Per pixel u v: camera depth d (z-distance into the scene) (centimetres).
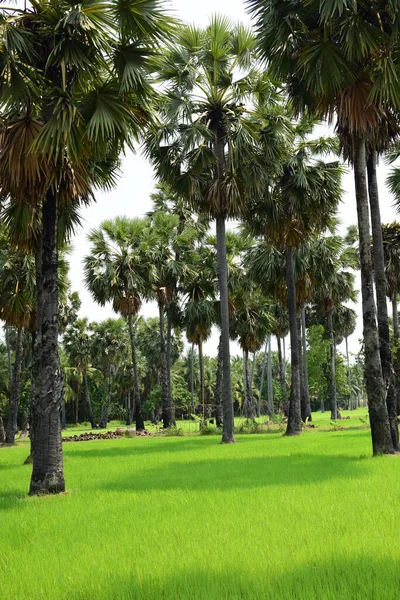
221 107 2028
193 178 2047
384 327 1451
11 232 1192
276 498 730
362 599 353
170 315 3650
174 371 7562
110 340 6041
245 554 468
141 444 2245
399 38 1145
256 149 2014
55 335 987
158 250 3422
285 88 1408
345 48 1154
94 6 896
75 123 941
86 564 466
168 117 1906
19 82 912
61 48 922
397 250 2398
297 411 2439
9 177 950
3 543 569
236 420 4809
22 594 400
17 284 2219
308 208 2288
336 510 629
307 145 2239
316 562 437
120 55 977
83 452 1878
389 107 1288
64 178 999
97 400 7512
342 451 1423
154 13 929
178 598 375
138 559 475
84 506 763
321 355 4034
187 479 995
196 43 1902
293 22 1198
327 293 3906
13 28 884
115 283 3278
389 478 870
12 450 2369
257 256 2742
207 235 3431
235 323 3806
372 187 1480
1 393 5331
